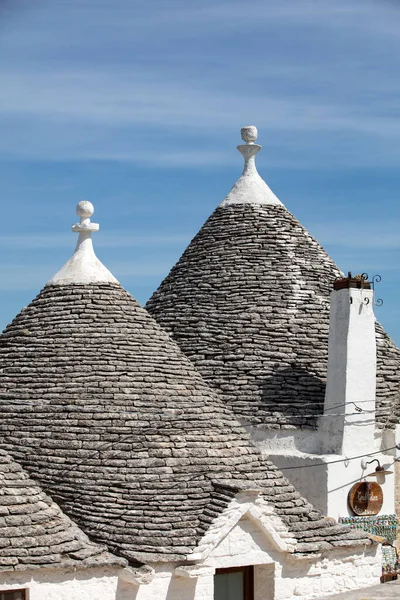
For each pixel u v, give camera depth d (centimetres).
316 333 3434
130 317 3152
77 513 2772
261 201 3712
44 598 2530
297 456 3183
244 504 2734
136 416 2908
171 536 2681
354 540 2905
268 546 2778
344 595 2847
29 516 2612
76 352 3047
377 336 3547
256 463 2938
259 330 3419
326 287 3569
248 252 3597
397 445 3212
